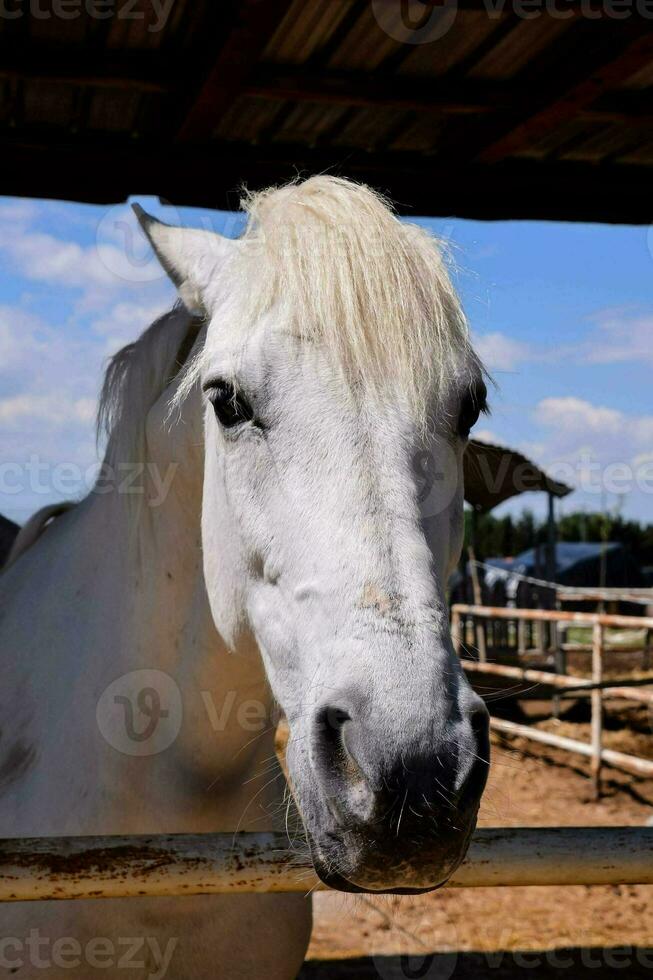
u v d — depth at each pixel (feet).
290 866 3.87
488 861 3.93
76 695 5.32
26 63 8.23
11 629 5.99
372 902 12.85
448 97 9.03
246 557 4.33
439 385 4.13
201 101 8.35
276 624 4.10
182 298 5.27
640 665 34.94
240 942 5.14
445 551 4.08
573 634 47.65
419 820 3.23
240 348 4.18
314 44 8.25
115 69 8.41
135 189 9.96
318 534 3.81
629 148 10.47
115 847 3.79
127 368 5.58
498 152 10.02
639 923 12.63
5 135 9.47
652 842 4.05
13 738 5.55
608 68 7.95
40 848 3.75
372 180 10.69
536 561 43.68
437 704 3.37
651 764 16.97
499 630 36.65
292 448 3.97
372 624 3.54
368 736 3.34
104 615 5.38
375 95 8.98
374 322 3.98
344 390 3.94
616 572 58.23
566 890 13.75
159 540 5.15
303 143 10.28
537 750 21.57
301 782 3.79
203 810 5.10
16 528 8.32
